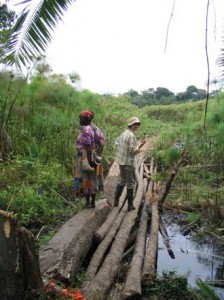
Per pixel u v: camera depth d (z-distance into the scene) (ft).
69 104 35.68
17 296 9.72
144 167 38.99
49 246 15.81
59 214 23.18
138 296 13.99
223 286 17.33
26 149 31.53
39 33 9.66
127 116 66.03
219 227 24.91
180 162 27.73
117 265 16.29
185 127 35.04
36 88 31.99
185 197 29.89
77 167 21.27
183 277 15.75
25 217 21.08
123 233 19.93
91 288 13.60
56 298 11.24
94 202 21.83
